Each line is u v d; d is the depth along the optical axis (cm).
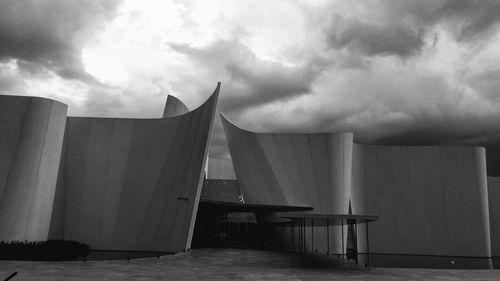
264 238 2688
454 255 2738
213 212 2667
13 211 1648
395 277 1205
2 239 1609
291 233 2383
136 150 2308
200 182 2050
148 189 2198
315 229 2559
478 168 2861
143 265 1375
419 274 1292
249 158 2861
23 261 1401
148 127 2353
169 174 2170
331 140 2656
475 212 2797
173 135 2270
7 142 1727
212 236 2630
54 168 1812
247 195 2897
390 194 2872
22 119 1756
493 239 2978
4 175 1689
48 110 1795
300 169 2691
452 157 2898
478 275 1295
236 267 1382
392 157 2939
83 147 2323
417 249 2777
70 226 2167
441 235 2786
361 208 2830
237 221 2720
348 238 2830
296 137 2752
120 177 2261
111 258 1728
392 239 2798
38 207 1709
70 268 1239
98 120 2377
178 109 2647
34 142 1739
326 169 2634
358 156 2930
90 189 2241
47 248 1544
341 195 2586
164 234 2044
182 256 1748
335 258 1833
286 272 1260
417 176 2898
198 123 2117
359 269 1403
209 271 1251
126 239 2122
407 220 2828
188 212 1977
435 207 2836
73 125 2364
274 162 2744
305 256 1884
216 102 1956
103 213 2192
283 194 2675
